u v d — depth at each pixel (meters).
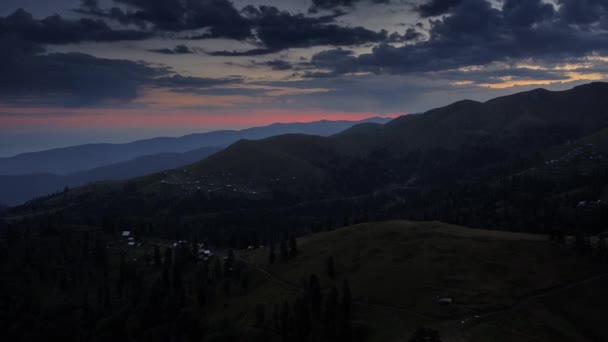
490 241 178.62
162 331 171.75
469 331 120.62
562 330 121.81
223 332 151.88
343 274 173.75
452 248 175.38
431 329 115.06
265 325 150.12
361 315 141.12
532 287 141.88
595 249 162.75
